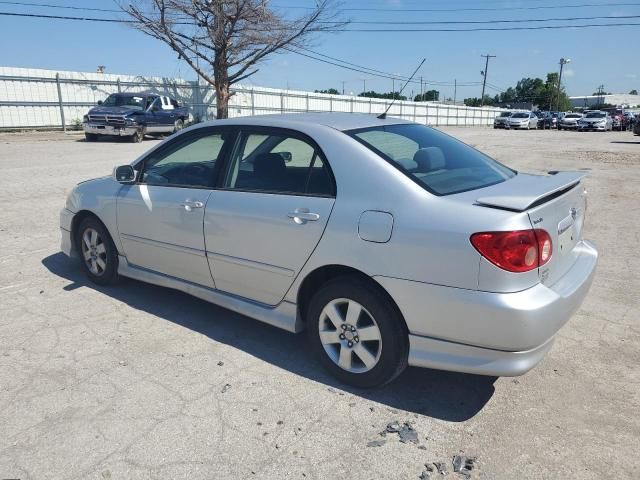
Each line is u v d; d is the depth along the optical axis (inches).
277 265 139.7
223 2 1035.9
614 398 128.6
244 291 151.6
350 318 129.0
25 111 912.9
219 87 1123.9
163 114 872.9
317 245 130.2
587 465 105.8
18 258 227.8
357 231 123.6
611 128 1699.1
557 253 122.4
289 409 123.6
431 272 114.3
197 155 163.8
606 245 261.0
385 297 123.1
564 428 117.4
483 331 110.9
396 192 122.3
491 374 113.3
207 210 153.5
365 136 138.2
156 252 172.4
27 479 100.4
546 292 112.2
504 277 108.2
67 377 135.0
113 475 101.8
